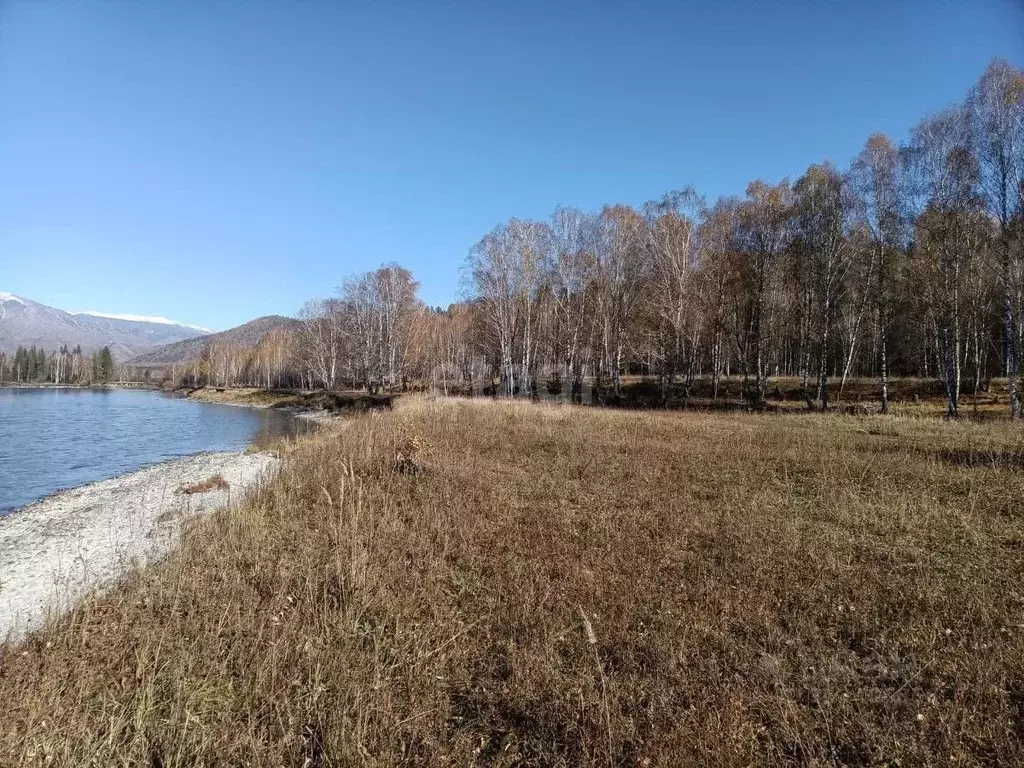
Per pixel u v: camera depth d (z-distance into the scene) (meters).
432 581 5.73
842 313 34.56
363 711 3.57
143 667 4.10
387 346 48.91
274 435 28.16
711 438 15.59
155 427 34.00
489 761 3.33
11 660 4.61
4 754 3.24
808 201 29.16
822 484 9.80
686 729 3.37
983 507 8.38
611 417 21.64
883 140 26.42
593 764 3.17
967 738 3.40
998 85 21.17
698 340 36.22
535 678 4.01
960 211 22.53
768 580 5.73
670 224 33.25
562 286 39.97
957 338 24.30
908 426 18.27
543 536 7.19
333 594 5.50
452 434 16.33
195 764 3.17
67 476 18.05
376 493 9.63
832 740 3.42
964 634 4.62
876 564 6.21
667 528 7.52
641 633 4.73
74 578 7.86
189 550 7.13
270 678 4.00
